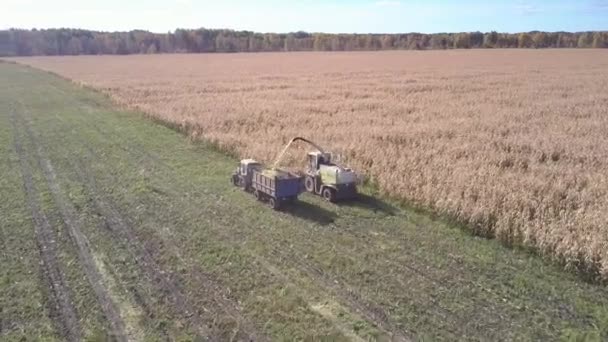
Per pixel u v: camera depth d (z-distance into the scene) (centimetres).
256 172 1438
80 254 1060
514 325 803
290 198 1373
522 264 1034
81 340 752
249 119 2766
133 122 2852
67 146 2178
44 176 1688
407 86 4744
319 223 1253
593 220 1136
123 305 852
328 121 2702
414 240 1151
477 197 1367
